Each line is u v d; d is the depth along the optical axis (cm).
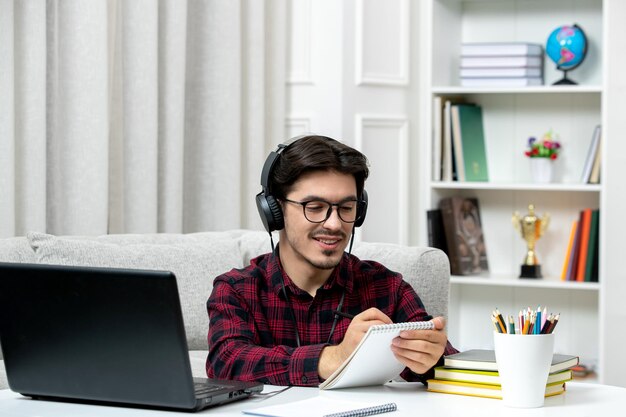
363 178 185
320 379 167
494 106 427
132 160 337
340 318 191
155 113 342
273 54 402
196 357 256
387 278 199
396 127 416
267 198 182
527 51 400
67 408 153
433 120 411
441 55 414
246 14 388
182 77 356
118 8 337
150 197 341
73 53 316
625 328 377
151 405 151
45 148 309
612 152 374
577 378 385
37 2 302
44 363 156
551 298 421
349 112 398
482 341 434
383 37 410
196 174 376
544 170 402
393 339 159
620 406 153
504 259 429
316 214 175
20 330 157
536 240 409
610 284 376
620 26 371
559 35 395
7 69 294
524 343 150
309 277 189
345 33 395
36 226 305
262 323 189
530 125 421
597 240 388
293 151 177
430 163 410
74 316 151
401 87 418
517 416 145
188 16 372
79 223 318
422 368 160
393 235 415
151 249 262
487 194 431
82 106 317
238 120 378
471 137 416
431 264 244
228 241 281
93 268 148
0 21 292
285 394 162
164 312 143
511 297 428
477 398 158
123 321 147
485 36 429
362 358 158
